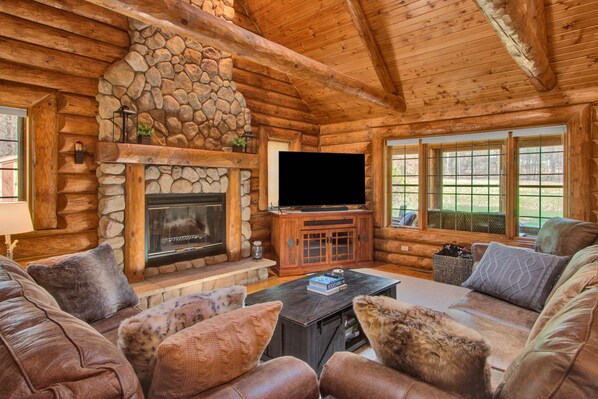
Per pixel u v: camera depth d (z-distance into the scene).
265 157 5.33
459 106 4.85
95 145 3.46
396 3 4.03
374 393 1.16
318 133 6.29
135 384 0.84
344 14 4.40
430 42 4.24
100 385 0.77
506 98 4.45
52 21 3.19
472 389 1.10
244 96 5.07
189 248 4.26
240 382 1.18
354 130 5.92
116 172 3.56
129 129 3.71
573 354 0.84
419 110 5.20
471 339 1.08
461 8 3.77
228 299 1.38
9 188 3.24
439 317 1.18
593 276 1.56
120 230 3.62
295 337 2.34
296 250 5.04
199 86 4.28
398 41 4.42
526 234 4.58
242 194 4.76
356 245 5.43
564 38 3.55
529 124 4.33
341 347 2.57
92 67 3.47
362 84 4.38
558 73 3.90
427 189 5.38
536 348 0.96
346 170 5.48
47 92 3.26
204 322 1.20
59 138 3.35
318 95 5.71
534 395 0.86
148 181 3.81
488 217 4.86
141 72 3.75
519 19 2.49
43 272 2.08
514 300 2.50
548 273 2.44
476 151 4.93
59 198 3.39
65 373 0.75
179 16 2.46
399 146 5.67
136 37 3.70
